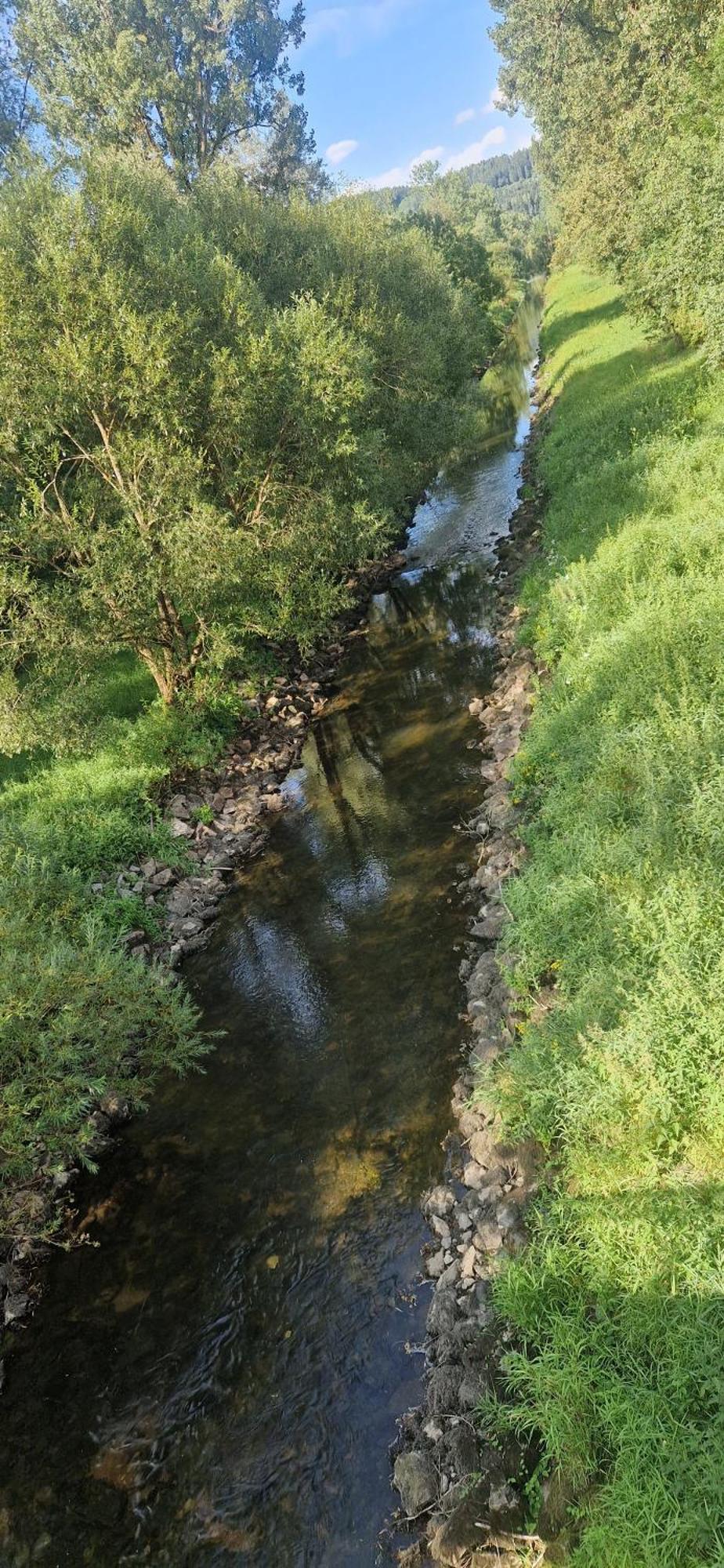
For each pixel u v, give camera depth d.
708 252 18.48
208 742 16.56
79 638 13.94
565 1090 6.71
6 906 9.91
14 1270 7.98
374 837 13.43
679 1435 4.40
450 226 66.56
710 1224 5.09
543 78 44.28
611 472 19.73
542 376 45.91
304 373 16.03
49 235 13.53
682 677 10.07
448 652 20.03
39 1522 6.05
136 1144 9.14
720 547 13.04
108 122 38.19
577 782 10.12
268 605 19.42
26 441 13.99
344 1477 5.71
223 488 16.59
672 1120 5.81
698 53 21.67
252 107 47.72
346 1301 6.83
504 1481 5.11
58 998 8.91
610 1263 5.45
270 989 10.83
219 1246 7.68
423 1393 6.01
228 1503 5.80
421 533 30.09
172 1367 6.79
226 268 16.19
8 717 13.87
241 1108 9.18
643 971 6.95
